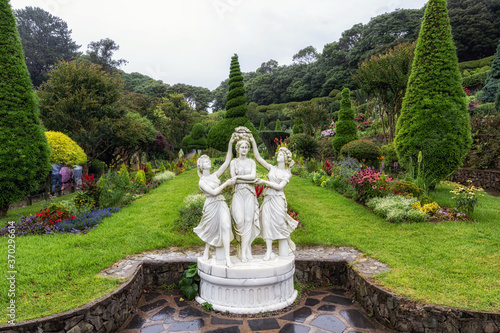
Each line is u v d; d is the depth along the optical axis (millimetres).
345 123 15516
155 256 5574
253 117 46688
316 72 48344
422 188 8570
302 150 16438
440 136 9016
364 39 42531
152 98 28828
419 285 4188
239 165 4727
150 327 3973
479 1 32875
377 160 12406
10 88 8023
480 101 18594
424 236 6109
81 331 3512
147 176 12914
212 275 4355
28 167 8172
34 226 6672
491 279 4352
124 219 7488
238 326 3945
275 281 4324
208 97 62438
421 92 9273
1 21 8055
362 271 4758
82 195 8328
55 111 14703
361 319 4164
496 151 12312
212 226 4555
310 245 6176
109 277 4508
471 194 7008
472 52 32906
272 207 4691
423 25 9477
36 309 3568
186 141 30703
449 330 3553
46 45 36031
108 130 16094
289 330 3852
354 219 7371
